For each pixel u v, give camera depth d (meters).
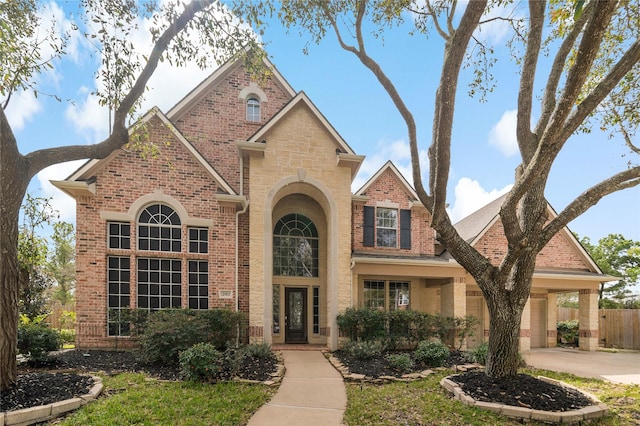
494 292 7.76
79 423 5.64
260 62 9.68
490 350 7.91
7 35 7.25
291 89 16.23
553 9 8.35
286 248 15.18
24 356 9.19
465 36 6.12
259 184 12.99
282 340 14.59
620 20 8.47
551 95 7.68
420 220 16.53
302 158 13.48
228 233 12.55
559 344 19.48
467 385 7.54
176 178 12.28
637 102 9.40
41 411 5.82
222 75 15.57
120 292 11.51
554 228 7.58
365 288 15.84
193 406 6.52
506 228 7.32
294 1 8.07
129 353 10.55
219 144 15.20
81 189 11.20
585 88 9.77
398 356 10.20
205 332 9.94
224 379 8.28
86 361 9.55
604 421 6.47
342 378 9.12
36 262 13.51
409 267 14.61
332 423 6.21
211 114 15.30
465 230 18.12
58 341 9.53
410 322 12.81
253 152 13.02
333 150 13.83
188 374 7.96
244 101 15.68
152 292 11.77
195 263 12.29
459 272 14.92
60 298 25.70
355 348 11.00
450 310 14.91
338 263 13.33
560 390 7.41
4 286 6.51
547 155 6.39
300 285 15.02
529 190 7.74
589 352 16.14
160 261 11.97
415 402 7.16
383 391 7.97
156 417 5.97
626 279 26.84
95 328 11.09
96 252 11.35
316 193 14.12
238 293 12.68
